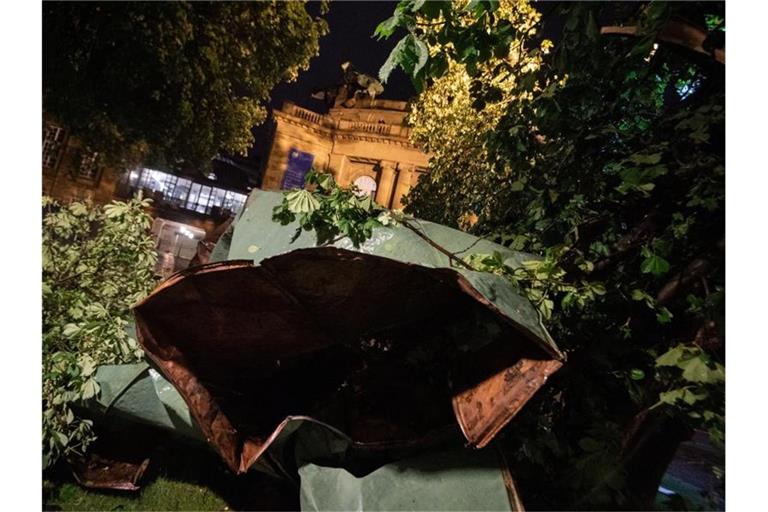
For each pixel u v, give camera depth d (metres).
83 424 3.13
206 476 3.68
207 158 13.13
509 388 2.04
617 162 2.87
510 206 3.88
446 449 2.34
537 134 3.43
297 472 2.75
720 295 2.10
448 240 2.81
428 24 2.18
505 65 3.49
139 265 4.24
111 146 10.21
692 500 2.49
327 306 2.47
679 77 2.73
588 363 2.63
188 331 2.44
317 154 18.12
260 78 11.57
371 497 2.17
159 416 3.13
